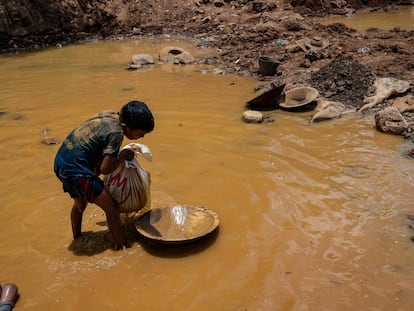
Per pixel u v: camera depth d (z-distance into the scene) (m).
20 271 3.83
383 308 3.34
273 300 3.44
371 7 19.69
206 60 10.97
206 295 3.51
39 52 12.90
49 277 3.75
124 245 4.07
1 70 10.81
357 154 5.79
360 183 5.07
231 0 16.75
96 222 4.51
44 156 6.00
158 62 10.99
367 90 7.76
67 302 3.48
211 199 4.82
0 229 4.43
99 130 3.79
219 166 5.55
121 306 3.43
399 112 6.56
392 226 4.30
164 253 4.00
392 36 11.89
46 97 8.49
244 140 6.30
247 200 4.79
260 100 7.50
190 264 3.86
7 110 7.82
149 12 15.48
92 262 3.91
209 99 8.12
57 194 5.04
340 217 4.46
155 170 5.49
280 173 5.34
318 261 3.85
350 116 7.10
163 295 3.52
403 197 4.79
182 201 4.79
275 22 13.72
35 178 5.41
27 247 4.15
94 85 9.18
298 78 8.84
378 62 9.21
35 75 10.19
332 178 5.20
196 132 6.62
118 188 4.04
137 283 3.66
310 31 12.99
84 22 14.49
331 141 6.20
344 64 8.30
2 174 5.52
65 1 14.27
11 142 6.46
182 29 14.88
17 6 13.48
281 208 4.64
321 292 3.51
